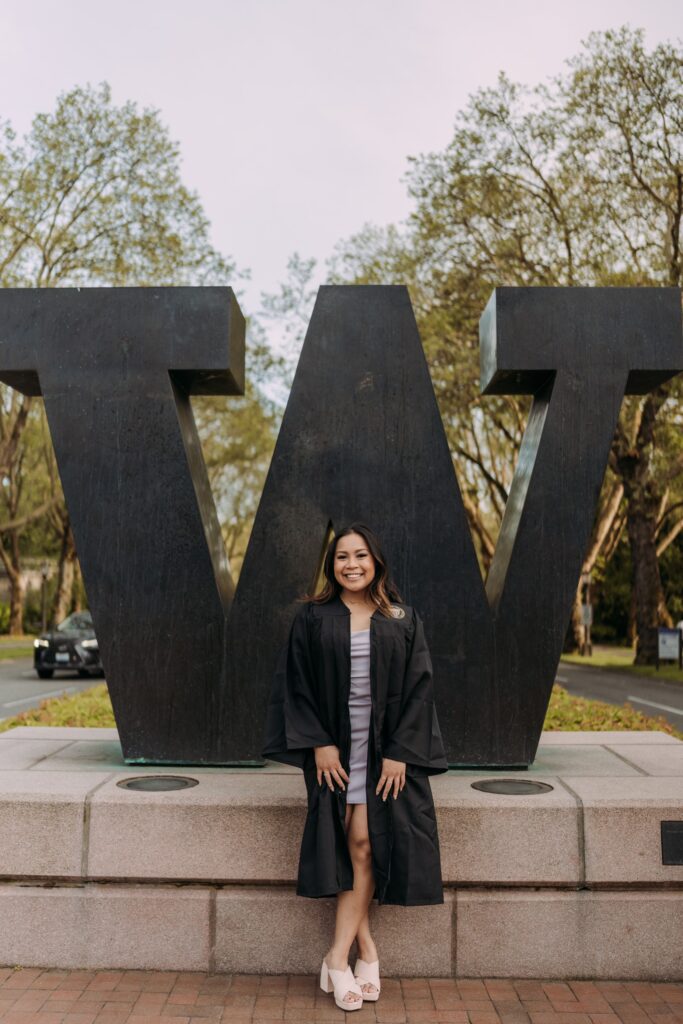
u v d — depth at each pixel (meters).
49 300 4.54
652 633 21.78
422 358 4.52
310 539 4.43
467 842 3.50
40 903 3.52
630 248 17.84
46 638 17.00
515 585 4.39
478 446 24.48
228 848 3.51
